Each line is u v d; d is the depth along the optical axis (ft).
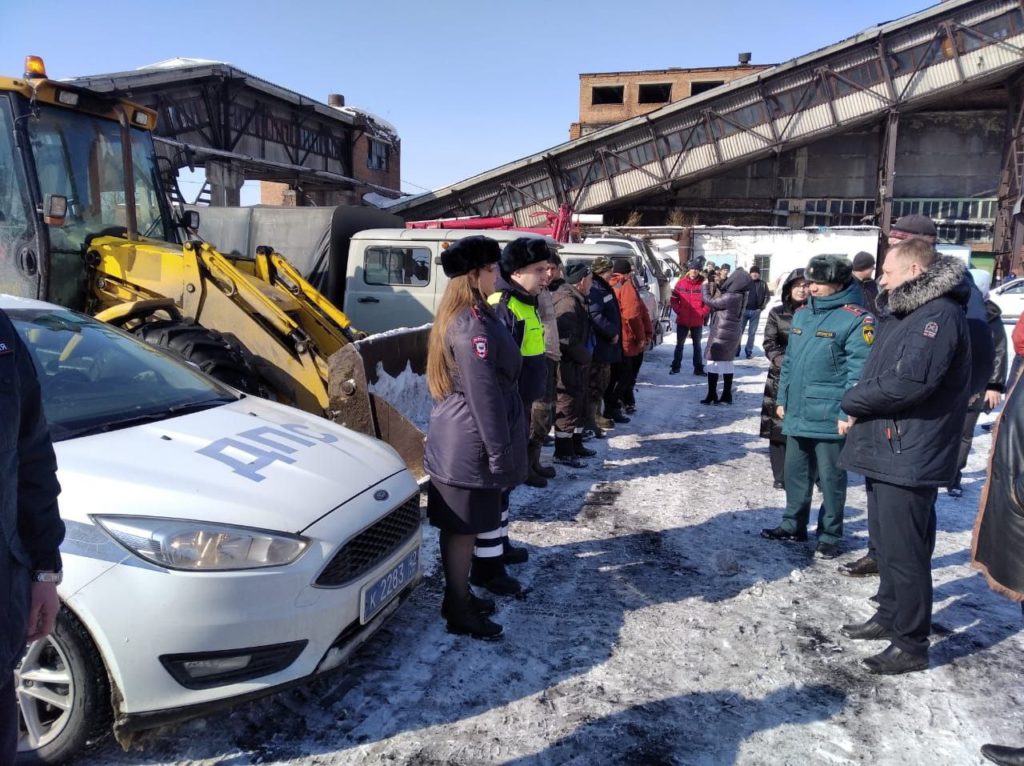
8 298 11.34
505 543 13.39
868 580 13.09
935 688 9.70
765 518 16.30
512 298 12.44
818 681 9.80
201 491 7.91
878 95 82.23
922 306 9.53
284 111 83.05
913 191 99.55
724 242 87.04
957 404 9.62
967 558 14.24
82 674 7.22
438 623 11.05
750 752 8.28
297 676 7.84
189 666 7.26
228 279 17.02
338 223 28.19
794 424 14.03
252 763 7.86
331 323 18.76
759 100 85.61
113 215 18.97
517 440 10.30
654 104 148.77
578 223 64.44
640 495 17.74
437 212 99.04
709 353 29.45
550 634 10.87
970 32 78.33
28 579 4.87
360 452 10.21
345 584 8.37
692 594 12.39
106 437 8.75
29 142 16.65
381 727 8.54
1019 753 8.01
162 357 11.76
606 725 8.70
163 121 62.54
